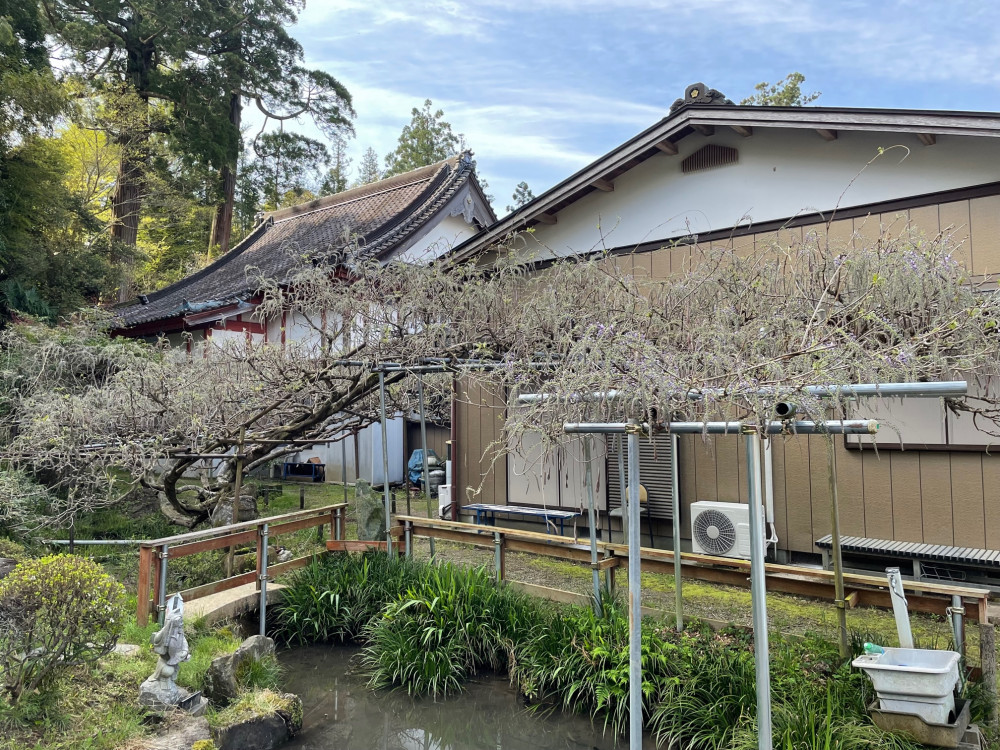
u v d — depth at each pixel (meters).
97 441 6.46
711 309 4.70
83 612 3.48
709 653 4.05
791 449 6.35
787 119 5.91
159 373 6.77
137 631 4.52
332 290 6.59
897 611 3.52
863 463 5.99
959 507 5.52
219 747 3.65
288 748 3.98
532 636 4.71
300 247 15.43
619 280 5.28
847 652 3.87
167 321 13.15
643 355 3.36
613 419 3.21
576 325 5.23
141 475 6.38
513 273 6.25
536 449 7.48
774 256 5.64
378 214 15.27
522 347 5.59
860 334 4.00
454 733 4.21
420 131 29.39
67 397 6.68
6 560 5.34
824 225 6.11
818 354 3.33
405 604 5.04
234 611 5.27
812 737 3.14
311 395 7.49
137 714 3.58
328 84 22.44
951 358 3.79
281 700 4.15
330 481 12.85
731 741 3.35
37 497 6.42
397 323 6.30
